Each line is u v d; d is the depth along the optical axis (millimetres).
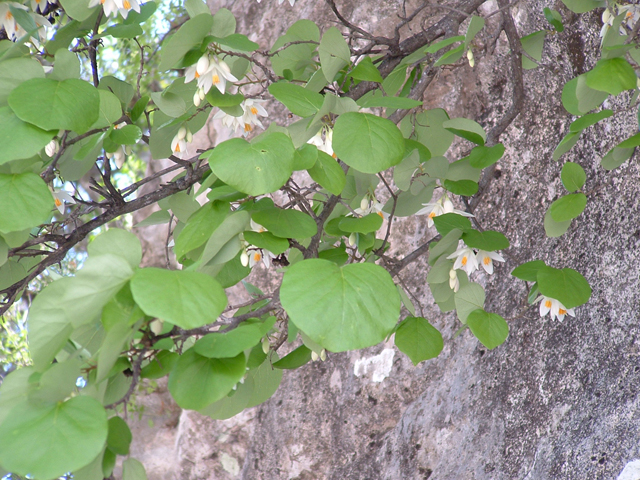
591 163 2479
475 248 2016
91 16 1997
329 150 1950
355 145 1895
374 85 2074
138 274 1785
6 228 1858
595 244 2383
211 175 1917
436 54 2062
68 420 1772
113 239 1810
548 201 2566
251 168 1854
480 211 2523
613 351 2221
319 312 1810
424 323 1982
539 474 2258
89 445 1765
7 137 1859
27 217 1866
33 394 1779
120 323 1776
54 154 1974
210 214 1901
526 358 2430
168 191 2041
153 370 1847
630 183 2324
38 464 1759
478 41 2492
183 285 1789
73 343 1835
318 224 1963
